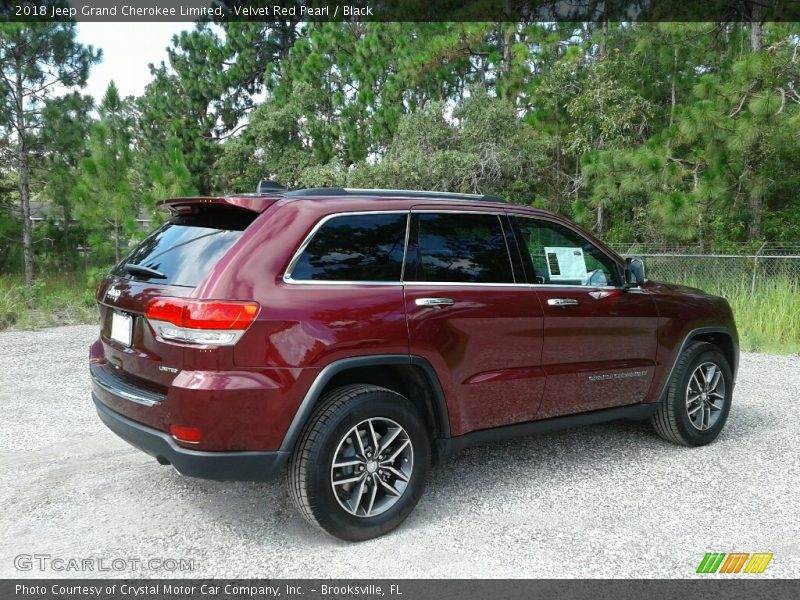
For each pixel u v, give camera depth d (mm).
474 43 18125
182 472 3037
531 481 4152
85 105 16234
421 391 3639
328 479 3143
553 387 4051
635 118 15586
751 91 11969
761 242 13602
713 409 4973
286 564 3086
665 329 4613
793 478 4230
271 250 3154
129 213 13289
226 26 27281
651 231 15000
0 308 10953
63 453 4598
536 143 16922
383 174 16172
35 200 25422
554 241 4246
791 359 8578
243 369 2990
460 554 3182
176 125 25469
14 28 14602
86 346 8773
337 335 3182
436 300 3539
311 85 21641
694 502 3828
